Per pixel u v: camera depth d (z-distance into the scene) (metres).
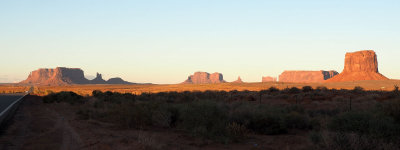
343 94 43.25
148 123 15.64
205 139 11.62
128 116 15.60
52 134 12.25
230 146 10.55
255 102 33.91
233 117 14.60
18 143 10.38
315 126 14.78
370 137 8.69
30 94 76.56
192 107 14.16
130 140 10.77
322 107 26.23
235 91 68.25
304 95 41.97
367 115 10.17
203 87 116.25
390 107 12.49
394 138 8.79
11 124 15.45
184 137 12.12
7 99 46.12
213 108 13.62
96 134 12.30
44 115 21.23
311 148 9.55
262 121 13.88
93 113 20.55
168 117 15.34
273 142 11.28
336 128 10.13
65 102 36.44
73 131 13.12
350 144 8.45
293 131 14.38
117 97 37.69
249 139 11.93
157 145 9.97
